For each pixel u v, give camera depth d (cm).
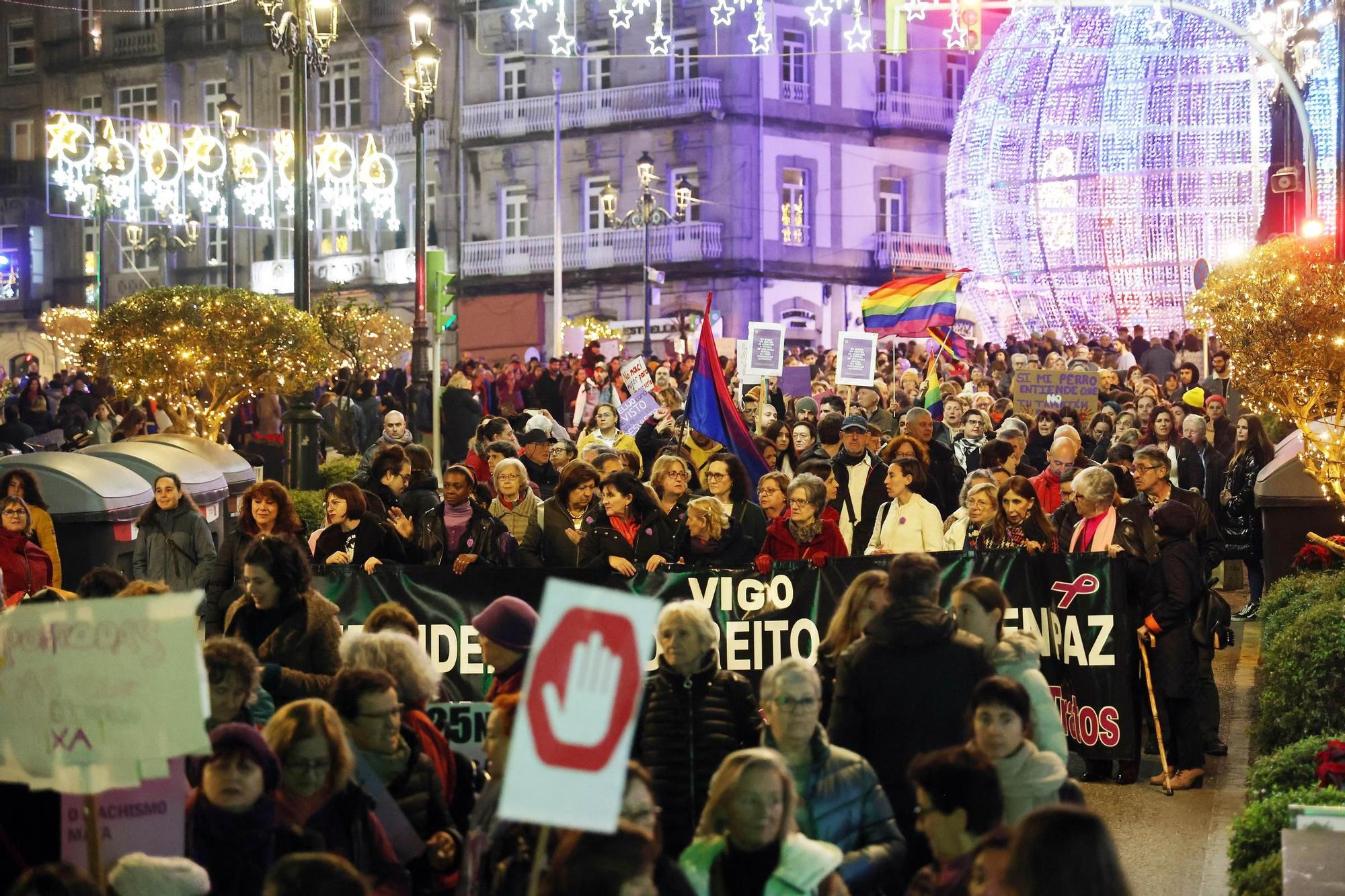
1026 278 4584
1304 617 977
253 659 640
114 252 6688
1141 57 4378
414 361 2931
